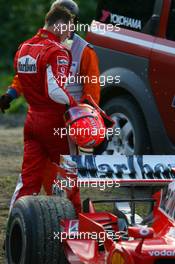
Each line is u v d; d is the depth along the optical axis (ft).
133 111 75.25
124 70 76.02
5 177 79.92
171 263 41.70
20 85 57.36
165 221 45.21
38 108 54.44
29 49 53.88
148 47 73.92
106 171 50.72
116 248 42.37
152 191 59.62
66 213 48.34
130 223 49.93
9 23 193.67
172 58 71.67
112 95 78.64
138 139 74.43
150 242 42.01
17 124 124.67
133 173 51.03
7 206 69.51
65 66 52.90
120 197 68.49
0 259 55.98
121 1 77.56
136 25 75.77
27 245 47.39
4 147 97.09
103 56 78.02
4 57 189.78
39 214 47.75
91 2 191.01
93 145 52.85
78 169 50.67
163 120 73.10
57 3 54.85
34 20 193.98
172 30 72.59
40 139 54.75
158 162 51.75
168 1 73.05
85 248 46.91
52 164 55.26
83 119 52.26
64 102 52.60
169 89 71.97
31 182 55.26
